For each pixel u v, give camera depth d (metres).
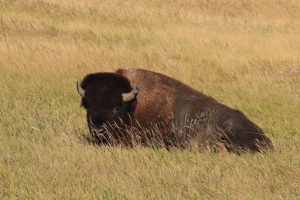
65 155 31.42
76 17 90.69
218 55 70.62
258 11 109.38
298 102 48.28
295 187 27.22
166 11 102.75
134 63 64.19
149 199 25.64
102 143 34.62
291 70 61.91
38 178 28.06
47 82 52.56
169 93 36.41
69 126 38.44
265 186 27.47
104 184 27.17
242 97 49.09
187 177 28.17
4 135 35.91
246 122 34.28
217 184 27.62
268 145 33.47
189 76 58.56
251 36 88.50
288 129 39.19
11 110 42.25
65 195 25.75
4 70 56.31
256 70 63.06
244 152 33.16
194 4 109.69
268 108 45.38
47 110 42.75
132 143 34.62
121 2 104.00
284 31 96.75
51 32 79.69
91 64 60.91
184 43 79.19
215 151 34.25
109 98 34.28
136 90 34.47
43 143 34.44
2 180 27.98
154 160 31.08
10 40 71.00
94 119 34.06
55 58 60.91
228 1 112.94
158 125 35.69
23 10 90.94
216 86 53.91
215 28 94.38
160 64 64.31
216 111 35.09
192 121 35.31
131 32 84.12
